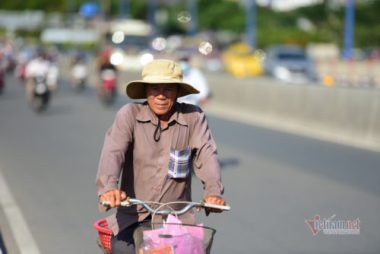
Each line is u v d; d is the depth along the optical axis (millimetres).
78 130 42844
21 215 21078
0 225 19906
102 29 143500
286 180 26547
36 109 53688
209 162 10898
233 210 21641
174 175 11023
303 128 43812
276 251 17266
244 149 35031
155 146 11055
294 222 20172
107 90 59000
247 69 101938
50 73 65500
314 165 29984
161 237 9922
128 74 86562
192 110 11250
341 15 171375
